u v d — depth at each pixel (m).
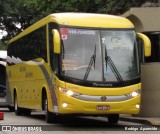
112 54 16.62
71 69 16.22
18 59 24.41
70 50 16.39
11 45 26.94
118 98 16.27
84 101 15.99
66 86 16.06
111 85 16.23
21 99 23.56
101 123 18.97
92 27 16.75
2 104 29.41
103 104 16.09
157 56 20.97
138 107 16.64
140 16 20.72
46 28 18.19
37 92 19.81
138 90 16.67
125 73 16.55
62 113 16.16
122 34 16.95
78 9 30.38
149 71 20.78
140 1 26.38
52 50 17.17
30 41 21.44
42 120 20.48
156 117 20.58
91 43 16.58
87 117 22.98
